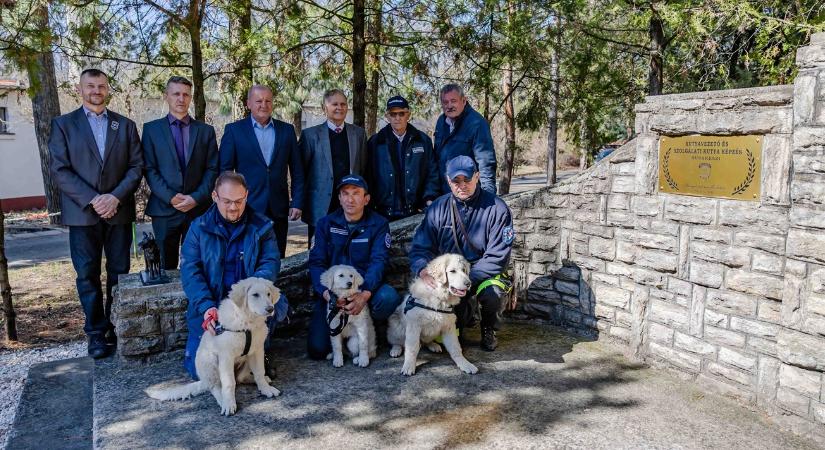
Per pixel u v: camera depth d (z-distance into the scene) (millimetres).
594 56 8555
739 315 3059
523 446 2621
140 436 2738
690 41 7566
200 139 4176
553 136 13055
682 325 3361
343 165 4473
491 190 4320
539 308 4391
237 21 5988
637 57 10023
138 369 3619
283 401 3090
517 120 9508
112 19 5316
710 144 3123
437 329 3441
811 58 2619
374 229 3758
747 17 6535
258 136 4301
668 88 9570
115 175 3926
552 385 3281
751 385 3008
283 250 4547
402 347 3775
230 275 3350
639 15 7945
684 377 3371
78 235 3854
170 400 3113
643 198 3553
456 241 3705
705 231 3193
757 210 2934
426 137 4559
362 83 5754
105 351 3934
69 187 3762
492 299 3619
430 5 6320
